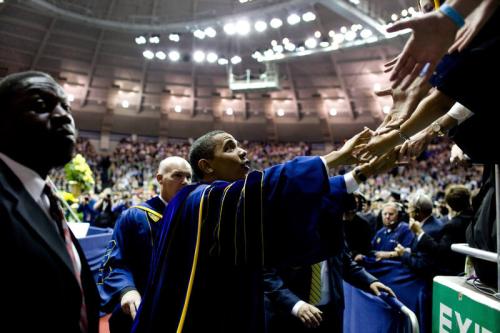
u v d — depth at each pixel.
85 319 1.02
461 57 0.94
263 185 1.12
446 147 22.17
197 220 1.23
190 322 1.15
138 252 2.29
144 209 2.42
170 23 17.03
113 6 17.97
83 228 4.12
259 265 1.13
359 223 3.52
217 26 16.36
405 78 0.85
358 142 1.20
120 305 2.12
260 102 25.52
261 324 1.19
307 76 23.23
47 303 0.84
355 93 23.19
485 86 0.94
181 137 26.42
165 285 1.25
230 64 17.02
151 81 23.89
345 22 17.66
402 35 12.55
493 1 0.78
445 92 1.02
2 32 19.20
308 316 1.85
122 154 23.69
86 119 24.50
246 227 1.10
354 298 2.80
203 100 25.30
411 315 1.87
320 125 25.59
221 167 1.55
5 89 0.97
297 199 1.08
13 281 0.80
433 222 3.14
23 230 0.85
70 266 0.92
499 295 1.20
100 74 22.89
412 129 1.16
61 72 22.03
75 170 6.03
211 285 1.17
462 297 1.33
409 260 2.91
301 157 1.20
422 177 19.55
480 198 1.70
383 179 19.25
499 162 1.18
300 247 1.07
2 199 0.86
